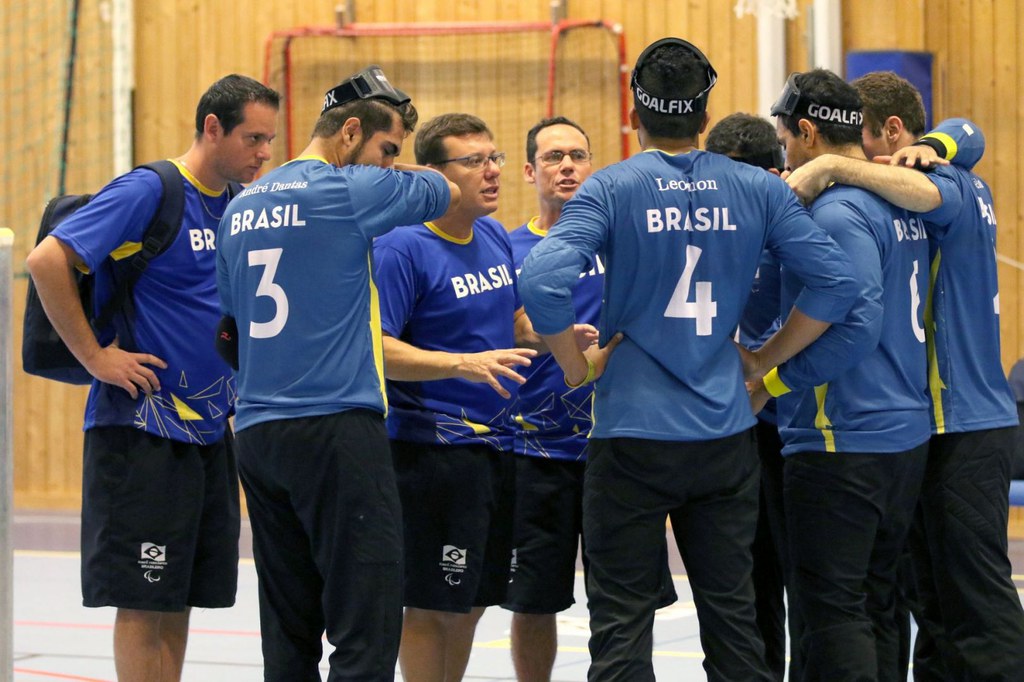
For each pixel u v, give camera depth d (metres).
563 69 28.75
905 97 11.59
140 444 11.57
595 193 9.47
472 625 12.44
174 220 11.57
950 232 10.82
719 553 9.67
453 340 11.73
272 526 10.34
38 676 15.73
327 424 9.74
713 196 9.53
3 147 31.05
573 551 12.82
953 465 10.90
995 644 10.70
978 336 11.03
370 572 9.73
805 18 27.27
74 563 24.17
